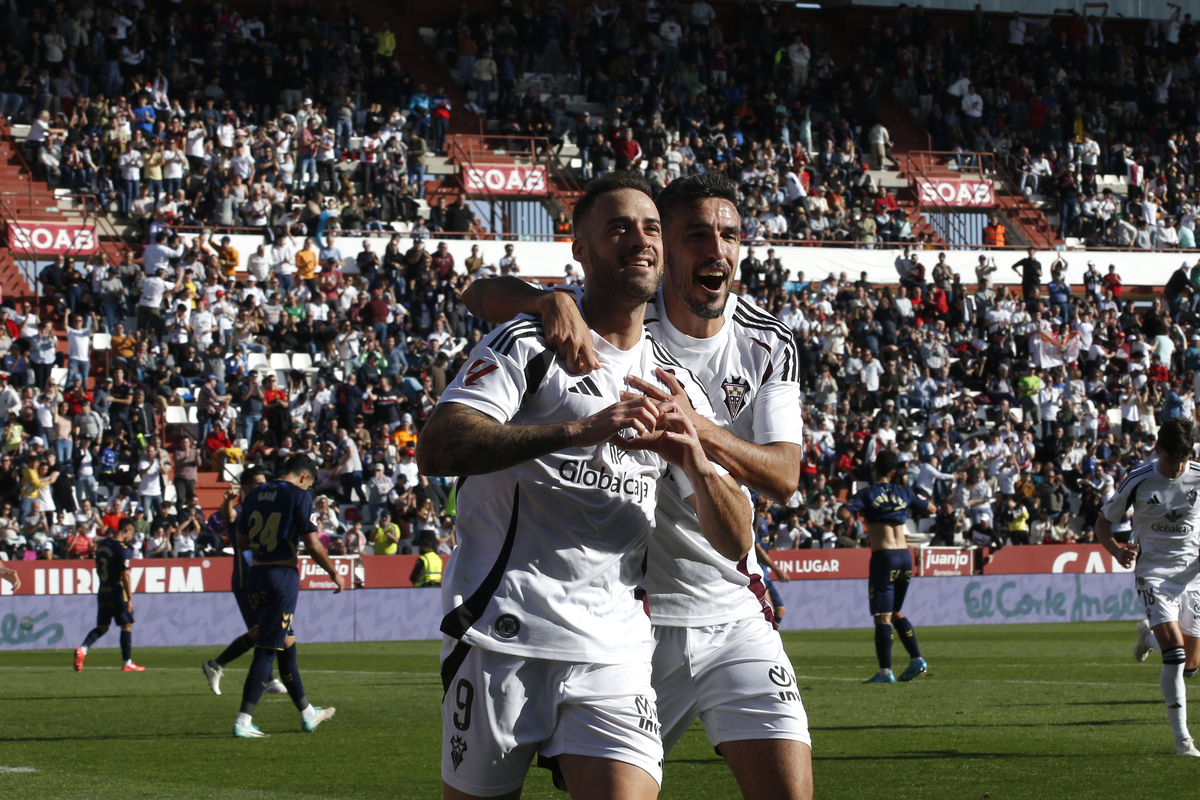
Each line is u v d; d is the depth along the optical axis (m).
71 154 27.31
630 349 3.75
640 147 32.25
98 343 24.59
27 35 28.81
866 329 27.86
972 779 6.99
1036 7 41.09
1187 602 8.40
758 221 31.84
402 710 10.74
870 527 12.66
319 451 22.64
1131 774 7.13
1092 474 26.20
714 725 4.21
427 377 24.27
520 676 3.51
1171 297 33.09
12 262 25.75
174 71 29.30
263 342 24.91
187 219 27.02
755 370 4.34
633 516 3.63
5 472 20.69
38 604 18.61
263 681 9.17
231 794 6.75
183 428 22.38
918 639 19.09
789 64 36.88
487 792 3.53
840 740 8.58
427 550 20.59
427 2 35.38
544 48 34.75
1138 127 38.91
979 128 37.38
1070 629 21.17
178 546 20.48
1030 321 30.16
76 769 7.63
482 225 31.30
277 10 32.22
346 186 28.73
